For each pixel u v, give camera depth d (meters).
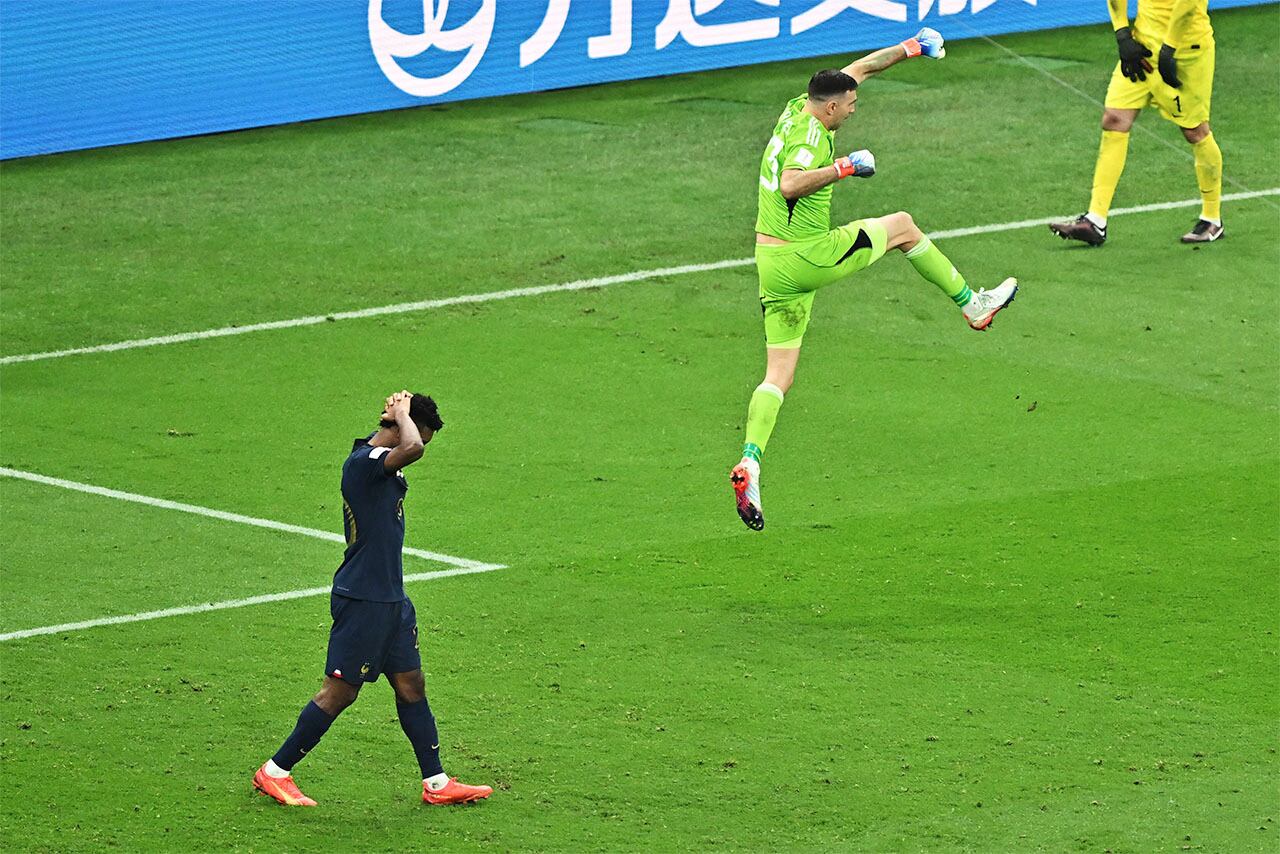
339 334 64.50
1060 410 57.78
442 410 58.03
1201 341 63.50
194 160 81.06
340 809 36.59
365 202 76.75
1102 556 48.00
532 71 89.12
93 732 39.41
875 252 42.88
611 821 36.16
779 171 42.00
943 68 92.88
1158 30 70.25
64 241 72.62
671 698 41.00
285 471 53.88
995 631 44.06
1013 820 36.16
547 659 42.75
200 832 35.56
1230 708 40.50
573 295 67.81
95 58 80.62
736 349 63.00
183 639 43.72
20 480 53.16
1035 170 80.12
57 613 45.03
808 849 35.19
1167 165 80.81
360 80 85.69
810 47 93.88
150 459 54.69
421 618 44.72
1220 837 35.47
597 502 51.41
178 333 64.69
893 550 48.41
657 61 91.25
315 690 41.44
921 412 57.69
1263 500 51.31
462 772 38.00
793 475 53.12
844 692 41.25
